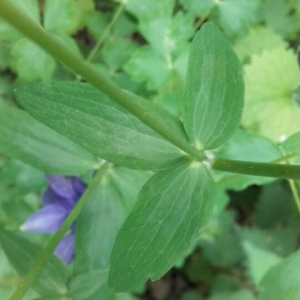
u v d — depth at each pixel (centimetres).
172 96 16
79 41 18
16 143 12
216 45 10
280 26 18
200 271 18
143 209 10
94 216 12
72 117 9
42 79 15
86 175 13
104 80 7
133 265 10
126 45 16
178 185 10
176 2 18
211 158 10
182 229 10
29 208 15
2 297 14
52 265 11
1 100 16
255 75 17
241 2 17
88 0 17
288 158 12
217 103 10
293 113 17
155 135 9
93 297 11
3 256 15
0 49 15
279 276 12
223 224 17
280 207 18
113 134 9
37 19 15
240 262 17
